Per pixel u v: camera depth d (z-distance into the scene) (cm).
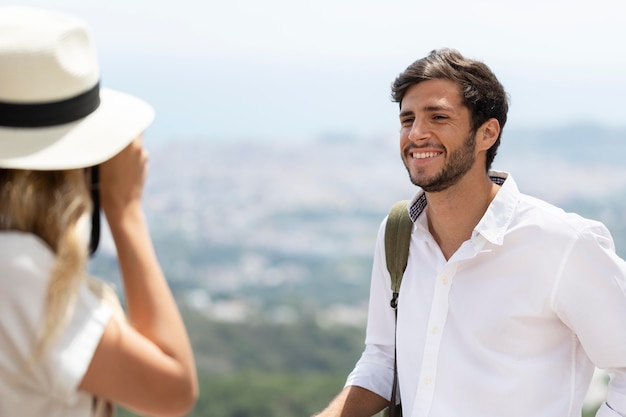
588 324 204
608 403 209
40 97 139
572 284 204
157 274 148
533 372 203
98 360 139
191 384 146
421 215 221
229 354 5725
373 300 233
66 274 137
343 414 225
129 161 150
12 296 137
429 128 208
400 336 218
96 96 147
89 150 141
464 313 207
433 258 216
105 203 149
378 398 229
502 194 209
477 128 210
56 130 141
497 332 205
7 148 138
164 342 144
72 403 140
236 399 3788
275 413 3650
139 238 149
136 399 142
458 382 206
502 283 206
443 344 208
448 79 208
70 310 137
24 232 141
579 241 203
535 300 204
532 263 205
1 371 138
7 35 138
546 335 206
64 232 138
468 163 210
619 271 204
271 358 5678
